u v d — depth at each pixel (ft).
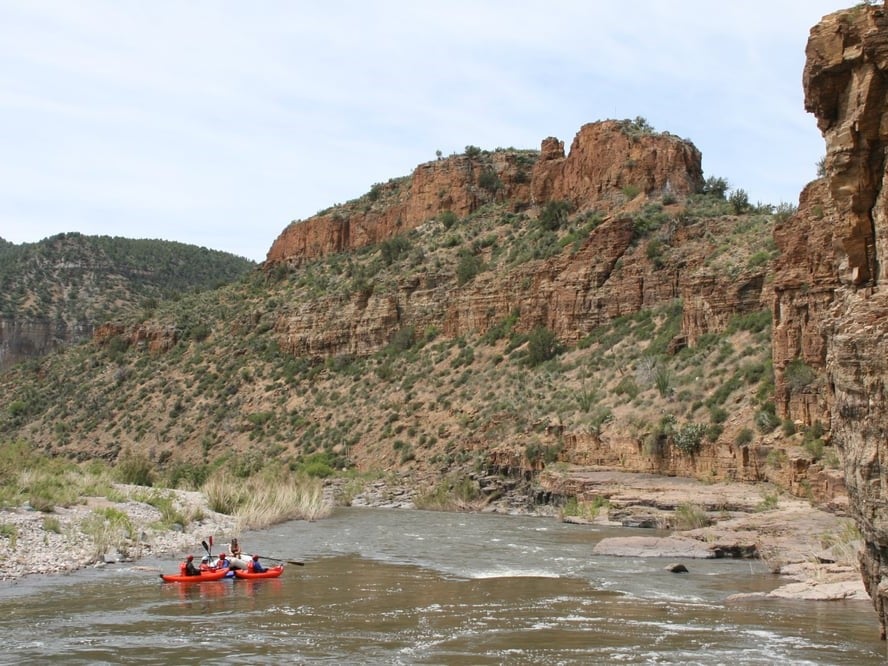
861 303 47.83
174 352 410.31
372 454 274.16
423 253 370.73
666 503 153.48
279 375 357.61
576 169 347.77
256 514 157.48
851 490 48.62
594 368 245.86
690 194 306.55
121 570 97.71
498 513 200.23
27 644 63.67
